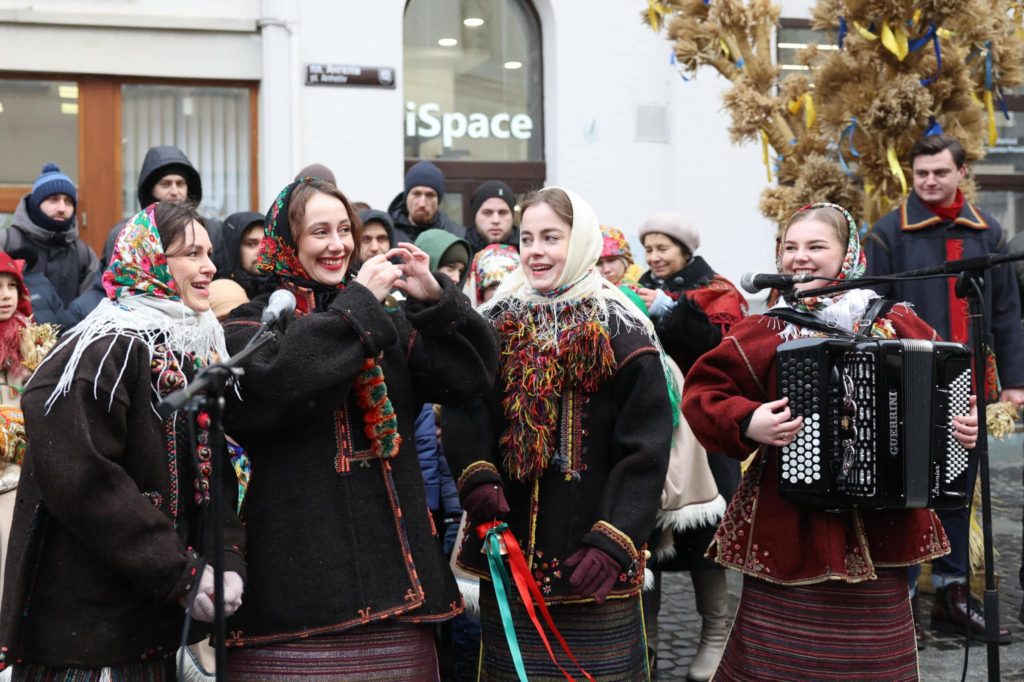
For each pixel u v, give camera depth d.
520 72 8.89
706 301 4.48
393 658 2.61
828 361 2.75
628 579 3.01
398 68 8.24
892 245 4.91
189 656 3.75
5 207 8.00
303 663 2.55
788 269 3.12
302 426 2.64
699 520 4.09
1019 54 5.39
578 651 3.00
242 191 8.35
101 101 8.11
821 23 5.38
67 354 2.50
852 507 2.83
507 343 3.12
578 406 3.06
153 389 2.57
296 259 2.78
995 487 8.17
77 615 2.46
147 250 2.62
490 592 3.12
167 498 2.56
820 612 2.85
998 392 5.06
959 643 4.74
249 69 8.18
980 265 2.81
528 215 3.14
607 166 8.64
